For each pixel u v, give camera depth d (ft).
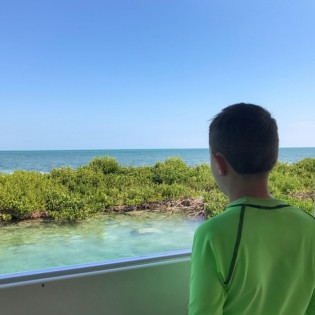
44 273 3.14
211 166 2.37
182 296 3.64
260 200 2.10
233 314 1.97
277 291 1.97
